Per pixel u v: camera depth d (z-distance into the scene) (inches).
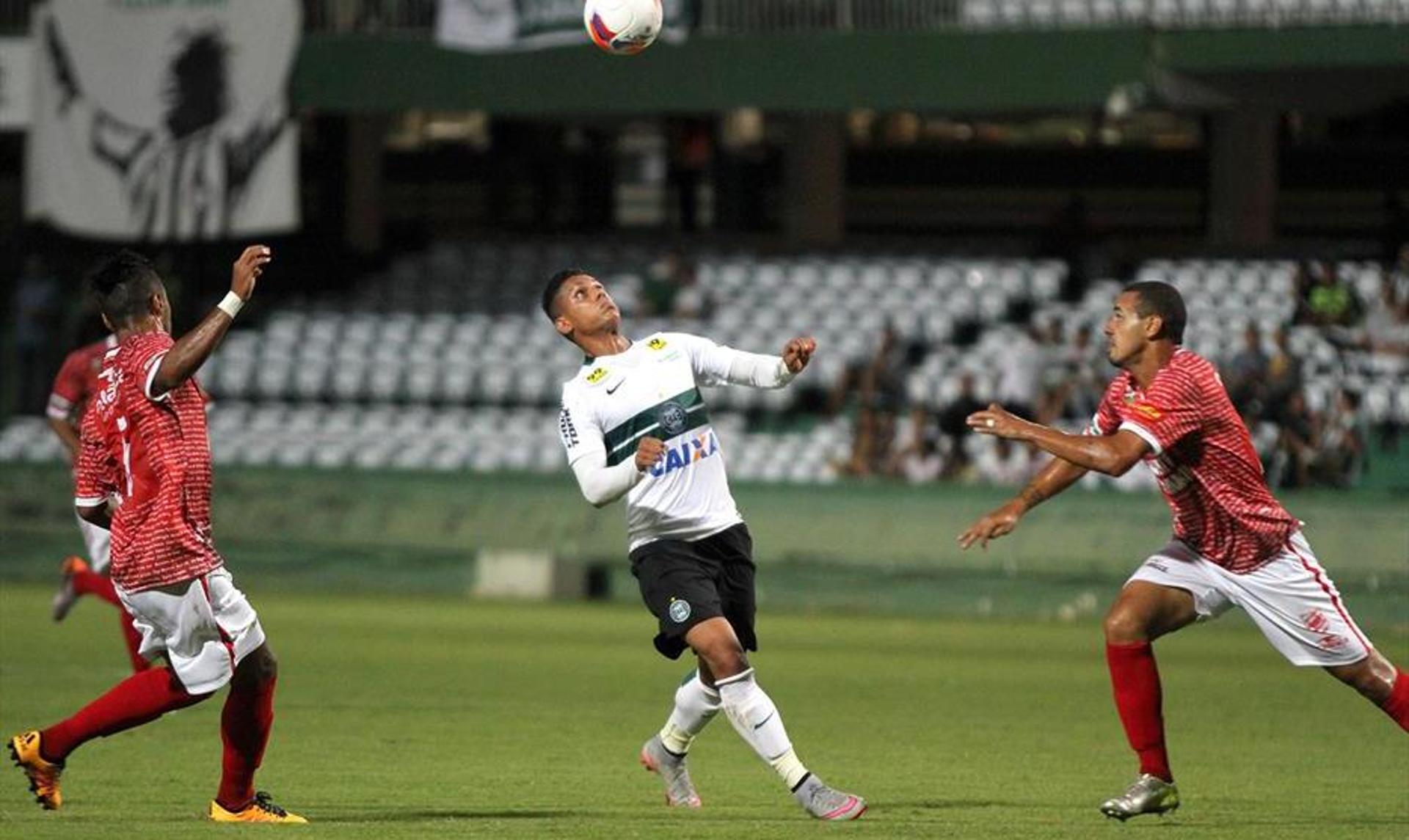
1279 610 1333.7
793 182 4916.3
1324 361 4190.5
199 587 1247.5
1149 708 1338.6
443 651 2878.9
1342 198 5221.5
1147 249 5032.0
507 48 4183.1
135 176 4352.9
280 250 5064.0
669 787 1449.3
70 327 4869.6
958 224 5442.9
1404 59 3868.1
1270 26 3919.8
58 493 4124.0
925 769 1724.9
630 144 6033.5
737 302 4648.1
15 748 1293.1
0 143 5477.4
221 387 4675.2
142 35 4343.0
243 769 1296.8
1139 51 3983.8
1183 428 1296.8
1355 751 1888.5
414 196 5639.8
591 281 1368.1
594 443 1317.7
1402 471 4037.9
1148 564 1359.5
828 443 4271.7
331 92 4288.9
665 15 4170.8
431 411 4559.5
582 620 3513.8
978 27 4069.9
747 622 1381.6
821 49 4126.5
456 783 1576.0
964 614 3791.8
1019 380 4138.8
